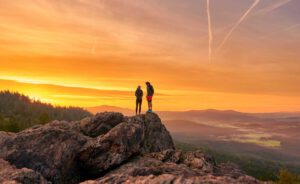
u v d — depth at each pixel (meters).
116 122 31.69
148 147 31.27
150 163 25.78
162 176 18.55
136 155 27.84
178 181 17.72
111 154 25.69
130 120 32.66
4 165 21.47
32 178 19.34
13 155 23.14
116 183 18.69
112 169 25.56
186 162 26.62
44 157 23.89
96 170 25.28
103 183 18.70
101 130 30.70
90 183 18.81
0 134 25.77
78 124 31.66
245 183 20.34
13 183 17.36
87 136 28.73
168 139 33.81
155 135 32.78
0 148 23.73
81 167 25.80
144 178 19.05
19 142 24.48
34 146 24.42
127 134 27.31
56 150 24.67
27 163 23.17
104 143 26.12
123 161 26.02
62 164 24.33
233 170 27.12
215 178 19.61
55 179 23.56
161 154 27.91
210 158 27.98
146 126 33.09
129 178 19.27
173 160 27.23
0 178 18.53
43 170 23.28
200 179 18.81
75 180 25.16
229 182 18.89
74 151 25.56
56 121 31.88
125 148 26.36
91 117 32.22
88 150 25.61
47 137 25.39
